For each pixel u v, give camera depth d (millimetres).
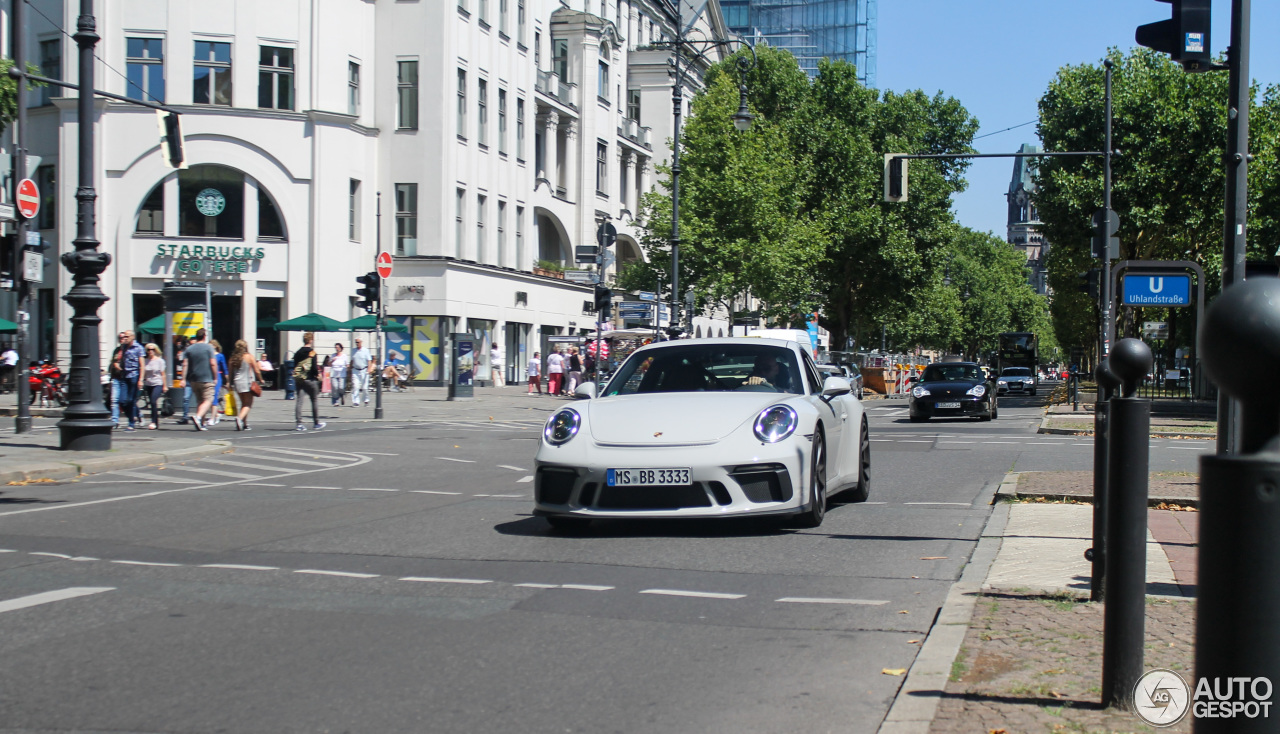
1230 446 7633
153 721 4227
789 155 52094
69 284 42469
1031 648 4961
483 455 17500
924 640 5383
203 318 27469
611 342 46062
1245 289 1884
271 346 43406
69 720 4242
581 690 4621
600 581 6977
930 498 11500
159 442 18203
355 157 45188
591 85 59094
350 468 15258
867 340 88375
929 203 62688
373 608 6199
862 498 11180
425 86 45969
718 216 47656
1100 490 5949
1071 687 4316
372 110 46250
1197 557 2070
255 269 43031
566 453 8719
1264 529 1952
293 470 14953
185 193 42625
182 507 10805
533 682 4742
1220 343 1886
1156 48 8523
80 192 16266
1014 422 28766
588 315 60688
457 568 7434
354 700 4488
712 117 48094
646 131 68812
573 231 58562
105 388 27609
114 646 5355
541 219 58219
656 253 47938
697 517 8453
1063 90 48531
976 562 7422
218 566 7508
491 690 4625
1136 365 3918
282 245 43344
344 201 44469
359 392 34844
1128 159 46781
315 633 5617
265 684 4715
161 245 42312
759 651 5258
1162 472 12812
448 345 46094
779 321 52656
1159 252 49188
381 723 4195
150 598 6465
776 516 9281
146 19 42062
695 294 46906
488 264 49594
